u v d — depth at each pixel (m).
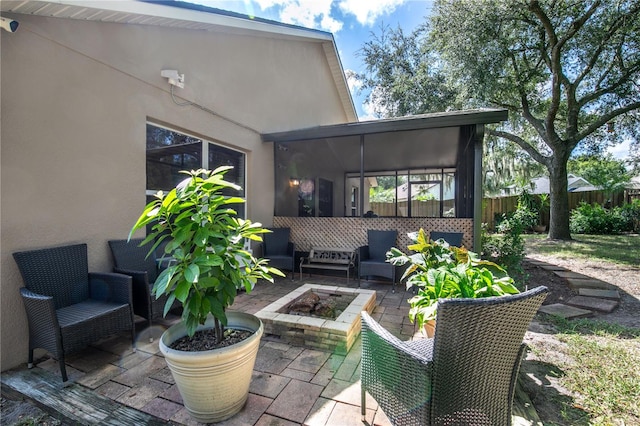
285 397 2.01
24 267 2.38
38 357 2.51
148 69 3.63
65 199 2.76
